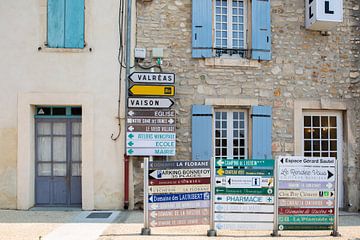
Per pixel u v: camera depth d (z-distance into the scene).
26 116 7.41
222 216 5.68
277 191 5.68
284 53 8.01
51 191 7.68
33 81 7.45
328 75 8.11
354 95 8.17
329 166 5.77
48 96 7.43
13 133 7.40
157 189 5.62
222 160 5.72
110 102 7.48
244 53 7.99
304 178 5.73
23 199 7.35
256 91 7.87
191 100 7.72
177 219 5.65
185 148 7.66
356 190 8.12
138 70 7.63
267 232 6.00
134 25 7.65
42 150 7.70
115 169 7.45
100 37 7.54
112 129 7.46
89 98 7.46
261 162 5.72
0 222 6.40
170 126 7.44
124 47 7.55
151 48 7.67
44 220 6.57
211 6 7.80
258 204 5.68
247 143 7.91
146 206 5.61
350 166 8.10
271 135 7.84
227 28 8.00
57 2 7.53
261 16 7.92
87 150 7.42
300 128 7.93
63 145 7.72
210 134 7.66
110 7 7.57
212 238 5.52
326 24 7.76
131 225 6.25
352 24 8.28
